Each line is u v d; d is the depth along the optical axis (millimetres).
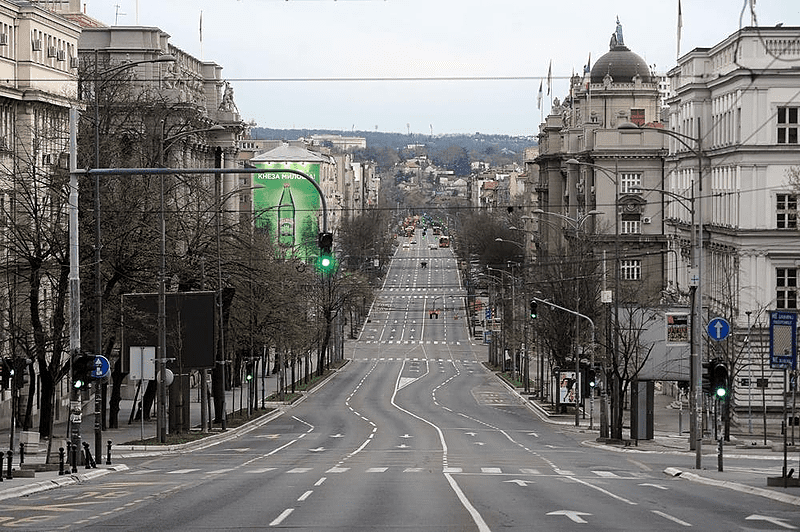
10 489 38375
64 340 66812
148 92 104062
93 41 122188
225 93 155375
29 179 74562
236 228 94688
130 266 70625
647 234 142250
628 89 177625
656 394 123312
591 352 91500
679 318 76500
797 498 36875
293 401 120625
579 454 66812
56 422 85500
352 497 37062
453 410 113875
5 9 81562
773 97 88750
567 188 179500
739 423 88812
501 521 29625
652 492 40219
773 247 88688
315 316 148000
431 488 41062
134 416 90438
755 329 88375
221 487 41094
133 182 72750
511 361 158375
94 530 27766
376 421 99250
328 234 41688
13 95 81750
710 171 101000
